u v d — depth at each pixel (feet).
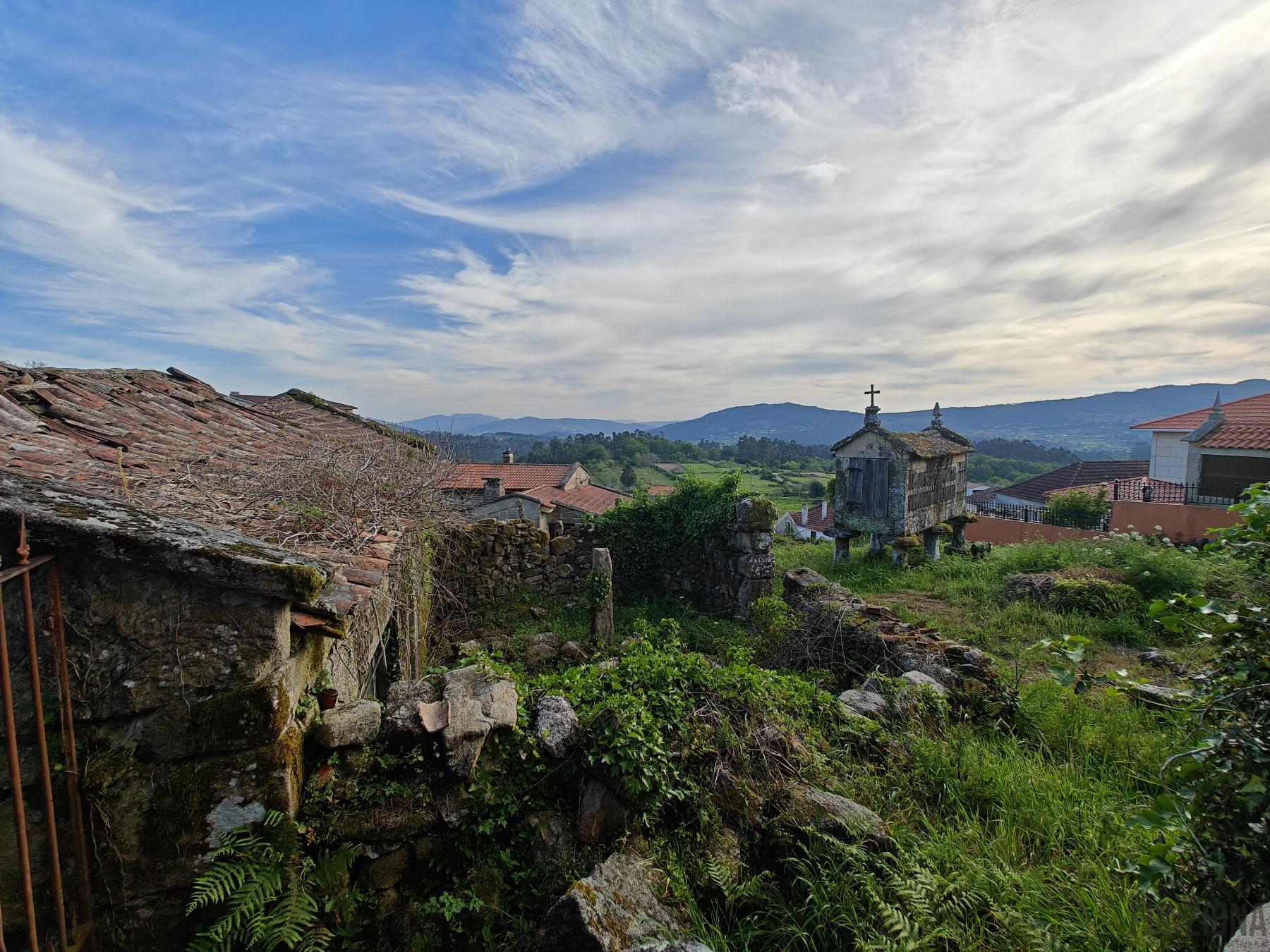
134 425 16.02
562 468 89.35
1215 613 7.59
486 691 10.17
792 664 22.13
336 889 7.56
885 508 41.32
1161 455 74.23
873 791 12.31
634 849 9.18
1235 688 7.53
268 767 7.10
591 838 9.32
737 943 8.78
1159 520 48.24
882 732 14.48
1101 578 30.96
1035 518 68.08
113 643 6.53
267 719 6.98
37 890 6.36
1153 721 15.99
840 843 9.75
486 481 61.57
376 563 11.53
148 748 6.70
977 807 12.53
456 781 8.77
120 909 6.66
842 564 42.83
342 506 14.51
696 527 34.40
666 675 12.50
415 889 8.30
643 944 6.90
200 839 6.86
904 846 10.53
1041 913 9.18
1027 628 27.07
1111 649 24.59
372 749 8.64
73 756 6.38
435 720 9.03
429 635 26.43
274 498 13.55
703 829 9.98
